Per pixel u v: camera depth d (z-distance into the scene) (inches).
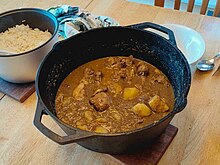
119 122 15.3
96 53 18.7
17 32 21.1
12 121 18.1
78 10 24.6
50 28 21.4
